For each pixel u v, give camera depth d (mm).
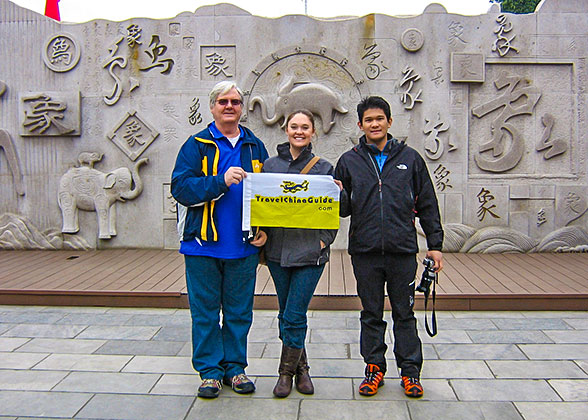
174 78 6930
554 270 5758
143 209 7051
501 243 6797
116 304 4930
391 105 6809
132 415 2775
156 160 6996
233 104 3014
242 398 2971
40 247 7094
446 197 6840
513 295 4723
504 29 6727
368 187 2934
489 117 6836
